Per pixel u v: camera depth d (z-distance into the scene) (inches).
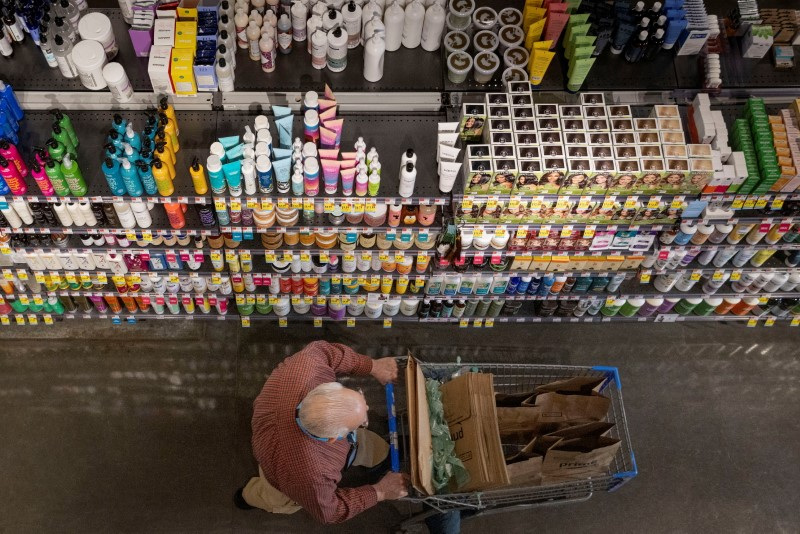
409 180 192.9
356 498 182.4
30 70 206.1
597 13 215.5
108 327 261.6
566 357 269.0
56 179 189.2
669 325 277.9
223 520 233.3
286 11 209.3
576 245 224.7
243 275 235.1
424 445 188.2
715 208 214.8
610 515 241.6
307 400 165.6
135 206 201.5
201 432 246.7
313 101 195.0
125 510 232.8
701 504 245.4
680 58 221.3
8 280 237.1
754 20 219.0
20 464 237.3
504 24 215.0
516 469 199.5
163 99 196.9
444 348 267.0
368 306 254.5
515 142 194.4
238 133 208.4
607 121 201.3
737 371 270.4
